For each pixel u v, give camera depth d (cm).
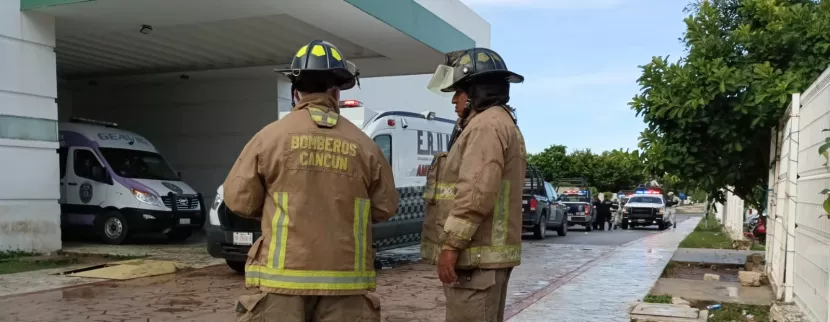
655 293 772
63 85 1847
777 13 970
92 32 1258
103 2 1052
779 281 736
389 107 2131
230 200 289
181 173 1772
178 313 663
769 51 969
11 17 1053
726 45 995
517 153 329
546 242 1723
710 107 920
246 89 1709
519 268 1071
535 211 1784
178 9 1102
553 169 5106
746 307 698
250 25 1283
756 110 867
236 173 289
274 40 1406
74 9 1089
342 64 303
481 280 316
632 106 994
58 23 1180
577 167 5119
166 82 1789
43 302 712
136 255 1137
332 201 286
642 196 3009
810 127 619
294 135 285
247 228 877
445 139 1179
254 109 1700
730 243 1611
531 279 938
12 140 1047
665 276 955
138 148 1448
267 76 1681
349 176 293
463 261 314
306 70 297
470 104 335
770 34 971
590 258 1240
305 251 278
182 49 1467
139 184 1322
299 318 278
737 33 980
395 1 1217
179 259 1088
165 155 1794
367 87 1991
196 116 1764
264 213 288
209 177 1742
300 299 279
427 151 1109
